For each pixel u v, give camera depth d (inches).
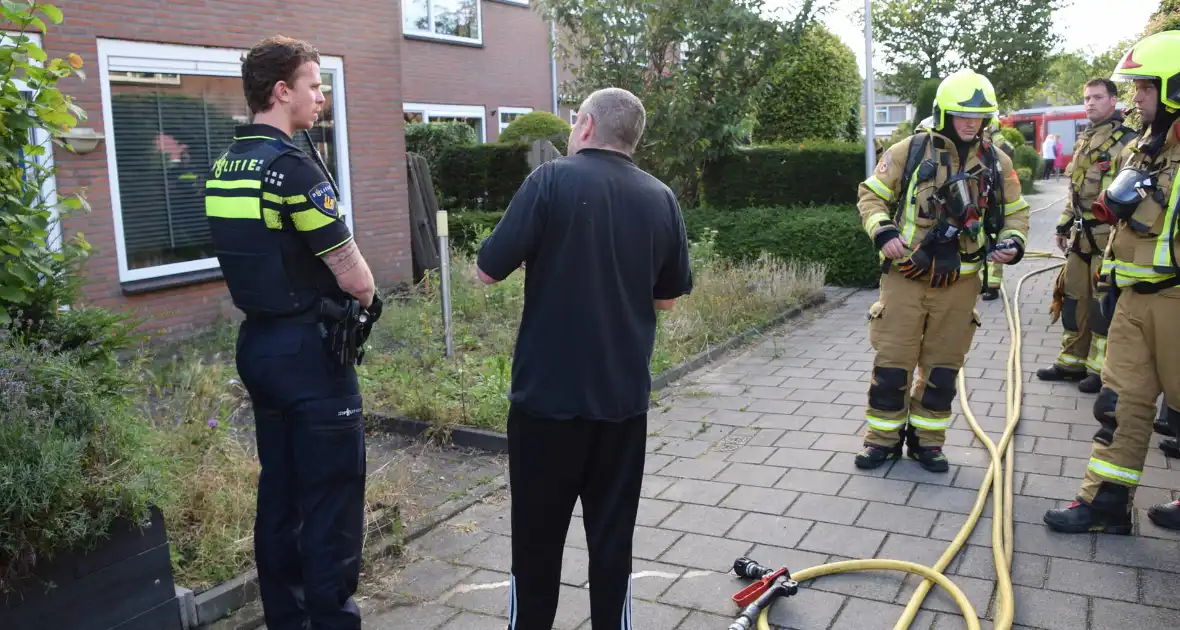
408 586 139.5
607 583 109.6
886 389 179.0
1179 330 137.8
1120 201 138.9
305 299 108.2
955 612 125.8
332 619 110.4
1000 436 198.5
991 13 762.8
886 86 810.8
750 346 297.9
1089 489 148.2
